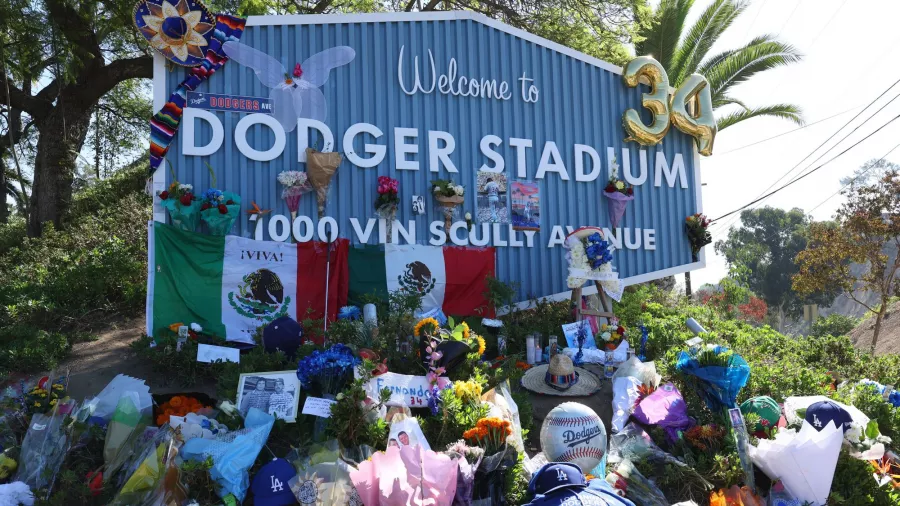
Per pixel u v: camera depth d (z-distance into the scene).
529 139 11.98
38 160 18.06
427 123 11.34
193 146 10.07
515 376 8.51
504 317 11.01
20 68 17.48
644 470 6.62
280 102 10.55
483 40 11.84
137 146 27.08
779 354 10.88
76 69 16.72
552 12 19.05
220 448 5.70
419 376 6.96
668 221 13.07
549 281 11.86
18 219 25.78
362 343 8.20
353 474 5.37
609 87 12.78
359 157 10.88
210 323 9.49
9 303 10.20
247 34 10.53
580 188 12.30
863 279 17.02
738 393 7.91
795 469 6.41
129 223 15.96
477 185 11.53
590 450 6.44
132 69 17.91
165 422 6.17
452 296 10.95
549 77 12.30
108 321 10.52
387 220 10.84
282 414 6.56
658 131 12.76
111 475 5.76
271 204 10.38
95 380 8.09
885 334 18.50
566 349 9.41
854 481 6.64
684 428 7.23
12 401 6.36
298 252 10.16
